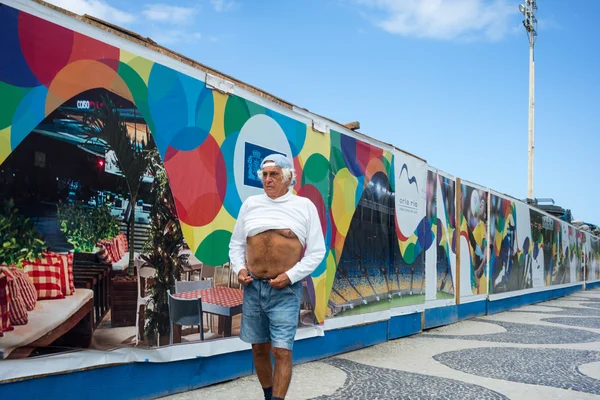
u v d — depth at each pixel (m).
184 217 4.26
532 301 15.64
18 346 3.07
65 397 3.35
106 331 3.61
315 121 5.96
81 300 3.43
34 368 3.15
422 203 8.75
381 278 7.32
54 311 3.26
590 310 13.70
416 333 8.48
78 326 3.42
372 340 7.07
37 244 3.17
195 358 4.36
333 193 6.24
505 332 8.89
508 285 13.34
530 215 15.38
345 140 6.57
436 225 9.31
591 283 25.77
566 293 20.19
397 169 7.92
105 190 3.61
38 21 3.21
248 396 4.18
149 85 3.97
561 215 21.77
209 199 4.51
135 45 3.87
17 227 3.07
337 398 4.26
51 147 3.27
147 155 3.93
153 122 3.99
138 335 3.84
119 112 3.73
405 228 8.11
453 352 6.73
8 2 3.06
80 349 3.43
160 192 4.05
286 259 3.42
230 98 4.74
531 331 9.11
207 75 4.49
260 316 3.46
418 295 8.55
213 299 4.55
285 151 5.45
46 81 3.24
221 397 4.14
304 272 3.37
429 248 9.01
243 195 4.88
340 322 6.30
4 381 3.00
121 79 3.75
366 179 7.01
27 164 3.13
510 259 13.53
